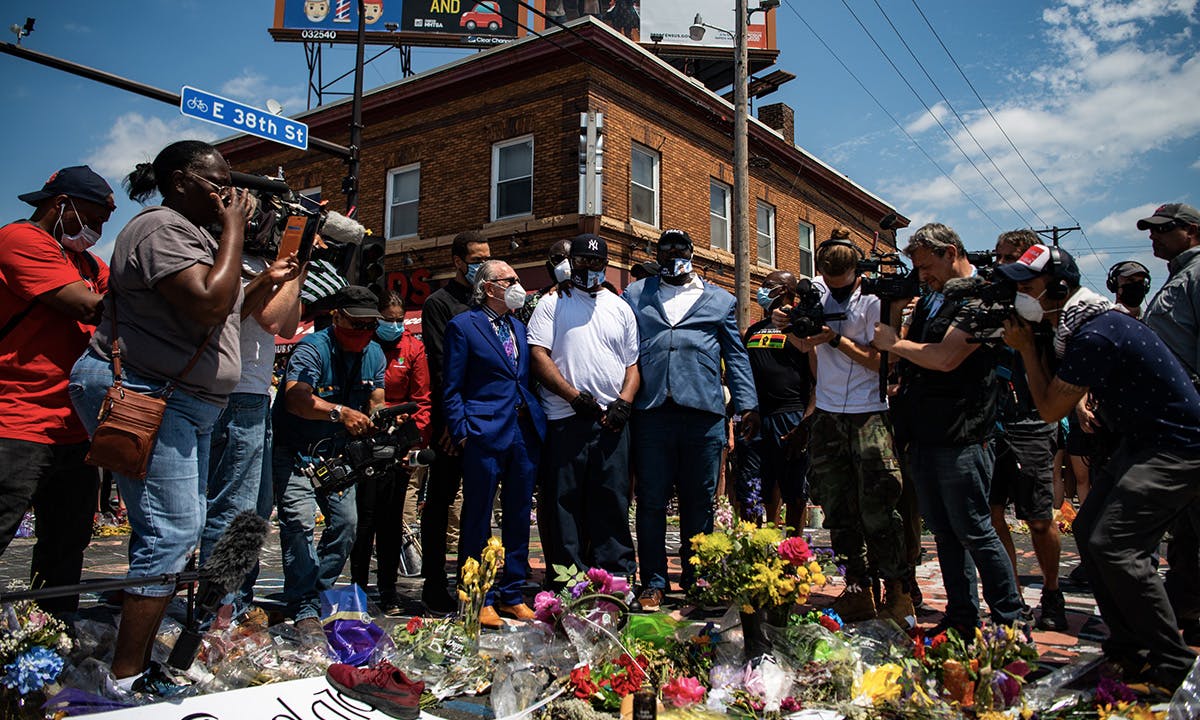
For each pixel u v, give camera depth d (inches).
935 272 135.9
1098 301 114.6
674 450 174.6
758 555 115.7
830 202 778.8
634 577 179.0
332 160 637.3
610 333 172.2
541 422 165.5
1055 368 120.5
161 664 102.3
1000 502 165.8
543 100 539.2
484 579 132.7
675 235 179.0
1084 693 106.3
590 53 524.7
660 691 108.1
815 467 158.6
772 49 758.5
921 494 134.6
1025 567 240.7
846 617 153.6
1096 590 116.3
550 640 124.3
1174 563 139.8
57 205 124.0
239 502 134.5
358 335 156.4
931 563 254.5
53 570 129.4
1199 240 155.3
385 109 607.2
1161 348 110.3
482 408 159.5
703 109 613.9
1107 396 113.3
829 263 156.3
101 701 97.2
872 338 150.3
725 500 292.7
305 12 726.5
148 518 102.9
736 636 120.4
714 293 181.6
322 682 105.5
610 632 115.6
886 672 107.1
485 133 562.6
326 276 153.2
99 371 103.3
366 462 142.8
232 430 133.5
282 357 335.0
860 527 156.0
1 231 117.3
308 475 144.5
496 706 104.7
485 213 557.9
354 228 150.9
